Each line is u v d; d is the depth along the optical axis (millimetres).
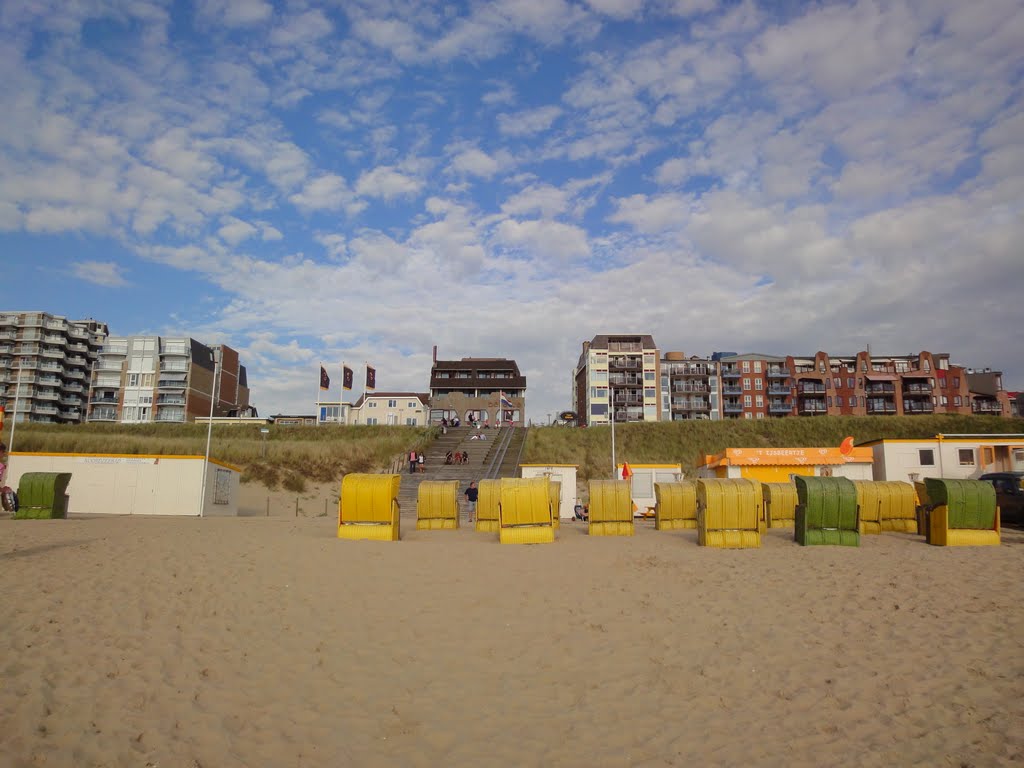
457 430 85125
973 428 78688
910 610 10914
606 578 13594
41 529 20422
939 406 113438
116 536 18484
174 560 14117
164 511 36562
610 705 7562
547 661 8844
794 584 13016
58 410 122000
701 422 81938
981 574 13734
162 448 59000
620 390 114438
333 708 7367
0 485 31922
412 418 106812
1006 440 37844
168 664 8219
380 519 19703
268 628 9758
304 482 54812
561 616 10734
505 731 6934
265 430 64375
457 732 6902
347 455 61062
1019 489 24391
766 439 77062
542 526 19734
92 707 6945
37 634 8828
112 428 80562
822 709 7406
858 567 14797
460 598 11688
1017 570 14195
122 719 6770
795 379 118000
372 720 7121
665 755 6461
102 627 9305
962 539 18797
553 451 71625
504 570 14258
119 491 36656
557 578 13508
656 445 75625
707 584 13062
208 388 119375
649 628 10156
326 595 11617
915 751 6430
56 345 122750
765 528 22672
